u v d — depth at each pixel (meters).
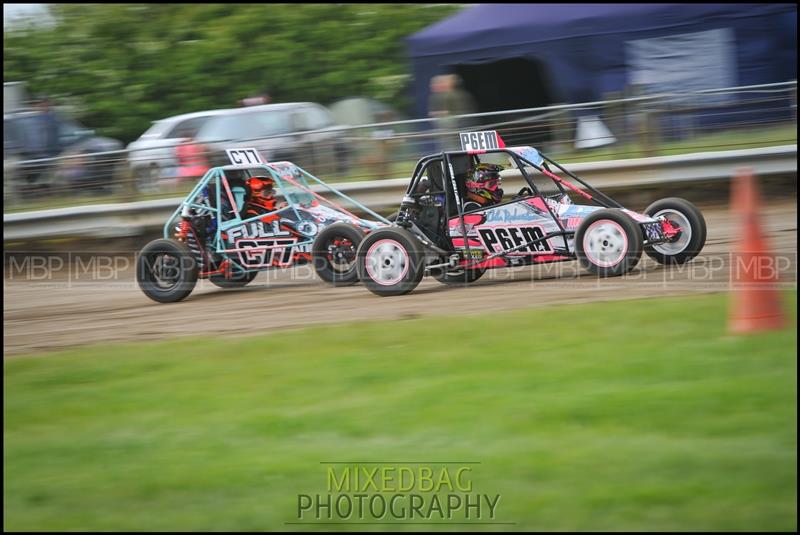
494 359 19.97
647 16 45.41
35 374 22.61
